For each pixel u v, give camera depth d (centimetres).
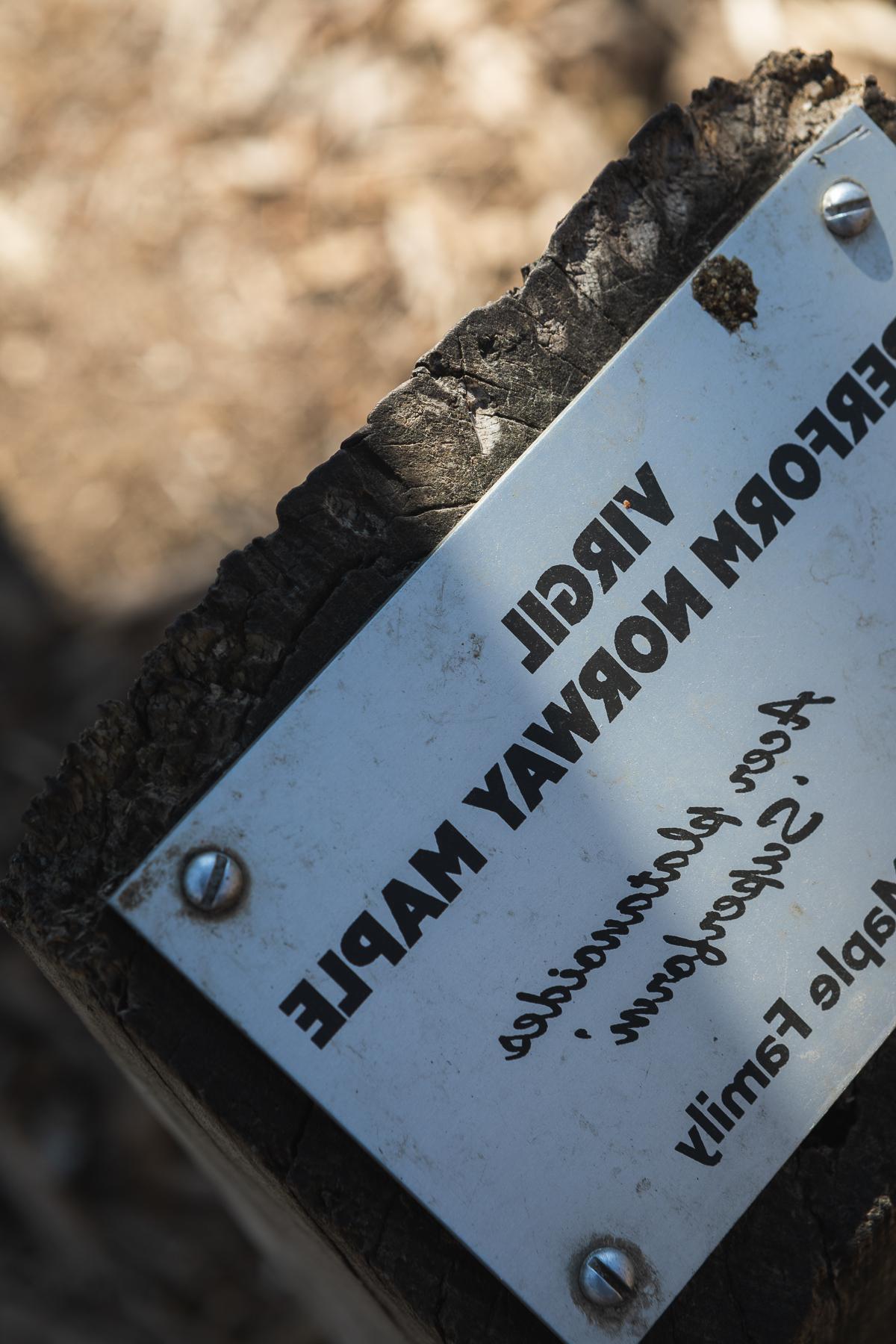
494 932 101
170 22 359
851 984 107
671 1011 103
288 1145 100
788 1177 107
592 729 105
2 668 297
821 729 109
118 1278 245
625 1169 100
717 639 108
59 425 321
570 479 107
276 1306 243
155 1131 256
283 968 98
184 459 312
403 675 103
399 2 347
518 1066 100
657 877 104
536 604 105
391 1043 98
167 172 342
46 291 334
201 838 99
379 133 334
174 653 106
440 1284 100
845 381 113
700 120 119
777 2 327
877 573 112
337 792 100
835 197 114
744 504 110
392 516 109
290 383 316
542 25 338
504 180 324
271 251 330
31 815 103
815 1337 109
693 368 110
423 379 111
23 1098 260
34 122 354
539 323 113
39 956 109
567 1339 98
